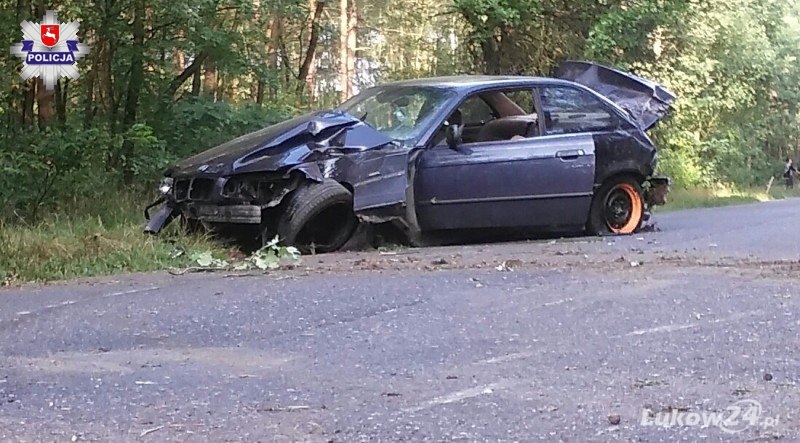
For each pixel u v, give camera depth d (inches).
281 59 764.6
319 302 237.8
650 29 770.2
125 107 482.3
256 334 205.8
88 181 410.3
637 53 788.6
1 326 214.1
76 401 157.4
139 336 204.5
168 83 494.0
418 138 356.2
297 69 897.5
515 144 375.6
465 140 374.6
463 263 305.6
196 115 478.3
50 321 218.7
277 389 163.5
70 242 311.6
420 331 207.0
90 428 143.5
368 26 1171.3
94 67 471.5
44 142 403.9
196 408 153.1
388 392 161.2
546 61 710.5
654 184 427.2
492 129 380.2
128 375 173.3
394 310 228.7
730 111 1031.6
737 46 979.9
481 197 364.8
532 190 376.2
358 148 344.2
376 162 345.4
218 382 168.2
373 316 222.5
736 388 163.0
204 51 488.1
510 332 205.8
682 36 848.3
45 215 376.8
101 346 196.2
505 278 273.0
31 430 142.6
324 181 335.9
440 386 164.7
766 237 397.7
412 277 275.3
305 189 334.0
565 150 385.1
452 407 152.7
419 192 354.3
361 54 1170.0
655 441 136.9
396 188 349.1
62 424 145.4
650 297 242.2
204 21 474.3
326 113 359.9
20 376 172.9
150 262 308.2
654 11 727.1
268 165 330.3
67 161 410.9
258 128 492.1
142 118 484.1
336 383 167.0
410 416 148.2
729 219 514.9
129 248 315.6
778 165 1376.7
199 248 328.2
